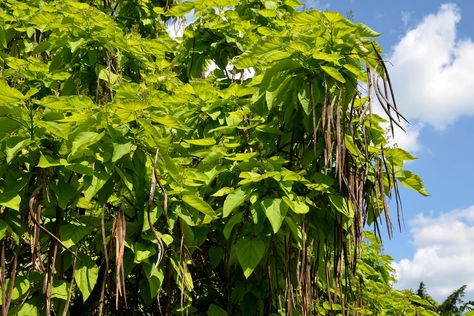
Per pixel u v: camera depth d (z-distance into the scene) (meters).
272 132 3.31
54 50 4.25
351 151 3.12
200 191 3.48
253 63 3.38
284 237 3.15
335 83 3.09
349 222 3.23
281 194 3.06
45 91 3.84
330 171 3.33
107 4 6.24
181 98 3.70
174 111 3.74
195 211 3.21
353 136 3.08
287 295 3.36
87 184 2.71
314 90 3.10
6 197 2.54
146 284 3.30
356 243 3.17
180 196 3.08
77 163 2.69
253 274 3.59
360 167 3.28
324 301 4.48
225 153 3.26
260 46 3.20
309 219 3.21
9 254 3.43
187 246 3.24
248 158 3.12
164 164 2.91
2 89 2.51
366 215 3.38
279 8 4.71
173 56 5.54
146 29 6.02
